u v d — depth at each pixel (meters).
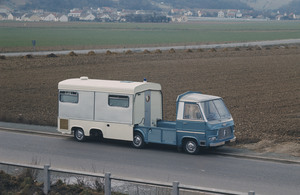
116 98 29.25
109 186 16.80
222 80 59.88
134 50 110.19
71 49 113.44
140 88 29.22
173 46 126.75
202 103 26.94
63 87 31.14
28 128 34.97
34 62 77.81
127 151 28.23
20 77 62.88
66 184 19.14
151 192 17.00
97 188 18.33
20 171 19.41
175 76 63.34
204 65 75.56
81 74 65.19
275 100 45.56
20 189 18.78
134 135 29.12
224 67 73.12
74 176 19.14
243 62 79.69
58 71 68.50
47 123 36.34
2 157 26.44
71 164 24.91
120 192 17.61
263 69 70.81
